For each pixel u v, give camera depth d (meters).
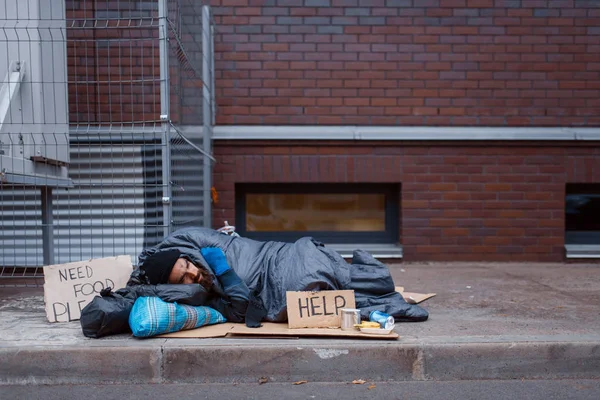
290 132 7.11
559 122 7.29
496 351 3.80
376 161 7.22
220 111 7.22
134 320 3.85
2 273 5.44
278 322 4.31
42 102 5.08
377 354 3.77
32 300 5.10
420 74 7.23
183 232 4.78
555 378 3.81
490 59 7.23
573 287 5.82
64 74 5.41
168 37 4.98
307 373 3.75
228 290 4.28
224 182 7.20
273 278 4.42
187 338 3.89
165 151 4.85
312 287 4.28
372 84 7.23
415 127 7.23
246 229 7.50
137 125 6.04
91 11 6.09
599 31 7.23
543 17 7.21
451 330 4.14
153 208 5.45
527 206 7.28
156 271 4.27
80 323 4.23
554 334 4.02
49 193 5.61
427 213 7.26
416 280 6.20
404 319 4.39
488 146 7.24
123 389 3.60
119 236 5.75
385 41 7.21
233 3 7.17
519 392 3.55
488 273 6.63
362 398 3.45
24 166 4.85
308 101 7.23
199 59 6.50
